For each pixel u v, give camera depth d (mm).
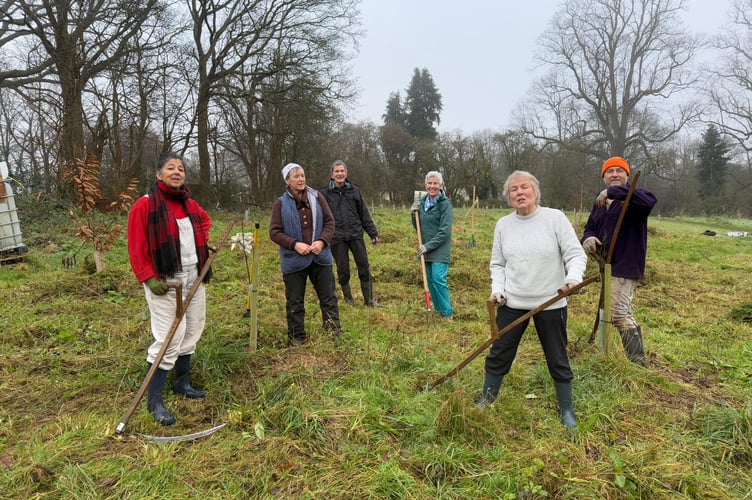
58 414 3129
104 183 15688
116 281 6414
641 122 33719
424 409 3086
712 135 36344
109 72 15195
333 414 2988
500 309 3184
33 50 14781
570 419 3014
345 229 5875
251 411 3080
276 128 23234
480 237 13734
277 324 4871
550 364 3029
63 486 2361
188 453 2674
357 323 4988
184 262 3197
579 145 34531
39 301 5738
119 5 14375
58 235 10703
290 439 2779
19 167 18344
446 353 4199
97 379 3615
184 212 3244
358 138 35281
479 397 3346
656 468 2506
